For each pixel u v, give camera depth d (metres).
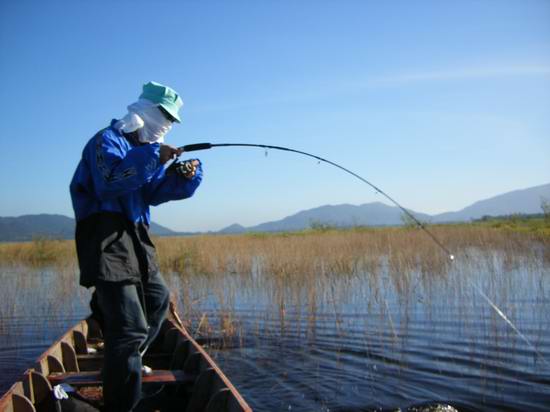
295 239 21.83
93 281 3.31
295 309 9.12
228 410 3.49
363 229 29.88
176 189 3.91
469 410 4.93
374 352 6.83
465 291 10.24
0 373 6.49
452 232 21.05
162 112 3.60
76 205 3.42
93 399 4.23
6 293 12.17
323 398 5.36
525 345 6.86
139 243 3.54
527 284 10.85
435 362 6.35
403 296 10.09
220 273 14.55
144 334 3.50
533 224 24.30
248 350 7.13
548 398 5.14
